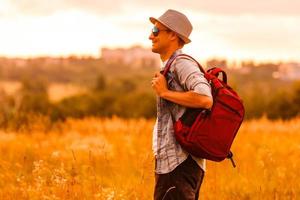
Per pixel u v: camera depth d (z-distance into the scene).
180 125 6.17
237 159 12.22
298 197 9.77
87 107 52.16
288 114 51.44
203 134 6.11
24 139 15.94
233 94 6.28
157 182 6.43
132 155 13.27
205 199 9.59
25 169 11.66
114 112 52.72
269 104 52.50
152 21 6.58
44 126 18.22
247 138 16.25
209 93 6.09
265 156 12.48
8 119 19.33
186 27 6.45
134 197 9.31
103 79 127.00
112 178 10.71
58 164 12.38
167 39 6.47
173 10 6.48
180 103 6.14
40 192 9.12
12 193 9.53
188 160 6.30
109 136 16.69
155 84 6.28
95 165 11.80
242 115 6.24
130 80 130.00
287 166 11.98
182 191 6.28
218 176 10.90
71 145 13.62
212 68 6.58
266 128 19.33
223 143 6.17
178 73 6.26
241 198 9.90
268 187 10.47
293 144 13.86
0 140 15.55
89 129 18.91
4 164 11.30
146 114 52.97
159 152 6.36
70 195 8.77
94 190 9.05
